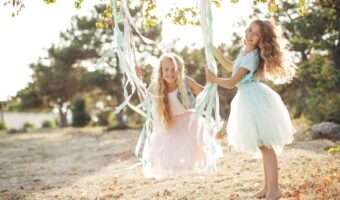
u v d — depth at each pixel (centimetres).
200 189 560
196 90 476
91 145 1448
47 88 2577
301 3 532
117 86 2345
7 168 967
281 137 431
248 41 451
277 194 428
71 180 752
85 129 2494
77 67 2611
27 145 1555
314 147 919
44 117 4181
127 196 569
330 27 1188
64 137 1895
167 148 464
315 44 1253
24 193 654
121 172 805
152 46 2209
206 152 461
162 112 459
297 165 666
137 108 434
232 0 533
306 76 1705
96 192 621
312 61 1366
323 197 450
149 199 537
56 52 2464
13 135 2180
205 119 442
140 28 2200
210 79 436
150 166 459
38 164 1024
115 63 2281
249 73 443
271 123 428
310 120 1345
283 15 1534
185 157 459
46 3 462
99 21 520
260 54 448
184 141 466
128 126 2381
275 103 443
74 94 2797
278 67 447
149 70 2148
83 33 2344
